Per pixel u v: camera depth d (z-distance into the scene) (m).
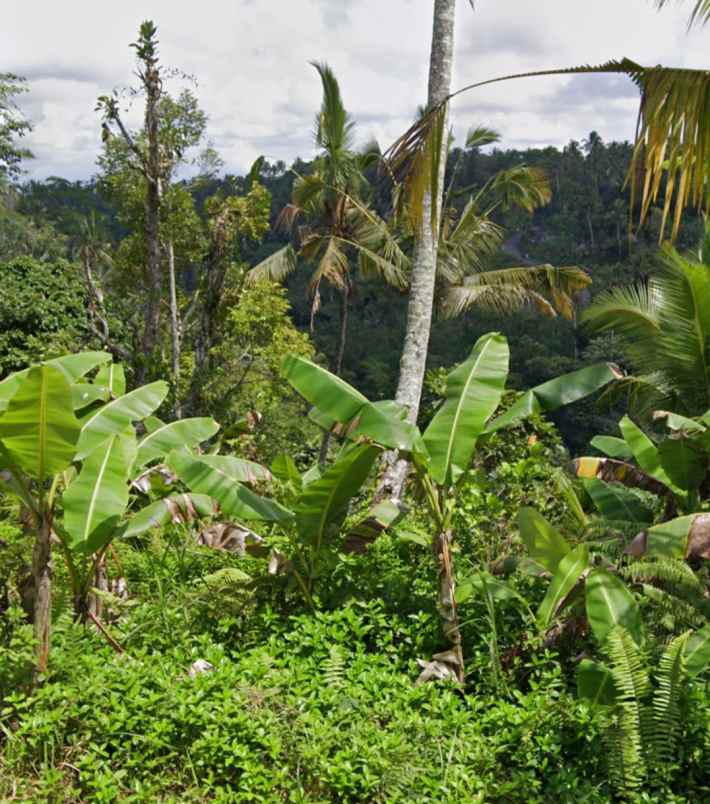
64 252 45.38
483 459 9.57
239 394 20.72
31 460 4.94
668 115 6.07
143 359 15.48
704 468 6.38
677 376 9.55
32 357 19.73
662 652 5.46
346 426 5.88
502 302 20.80
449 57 11.37
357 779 4.43
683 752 4.75
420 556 7.45
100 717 4.71
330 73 18.73
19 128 33.38
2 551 6.67
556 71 6.27
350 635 6.09
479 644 5.91
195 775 4.56
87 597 6.12
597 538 6.84
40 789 4.42
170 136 17.00
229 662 5.36
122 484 5.70
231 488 6.26
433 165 7.11
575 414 51.50
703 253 10.38
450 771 4.57
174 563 7.60
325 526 6.40
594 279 62.81
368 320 66.38
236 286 18.59
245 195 18.42
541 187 21.69
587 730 4.82
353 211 20.48
